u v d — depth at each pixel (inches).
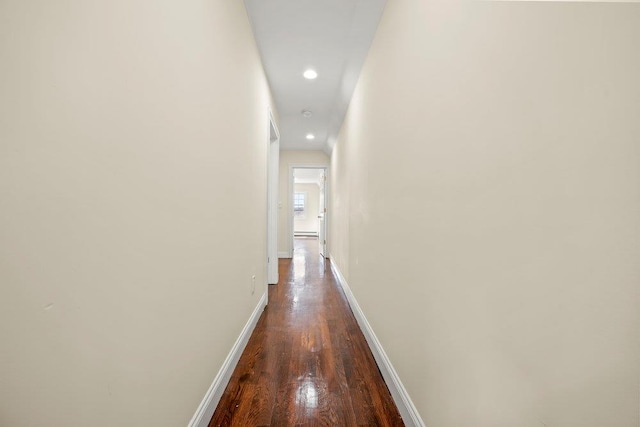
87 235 22.5
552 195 19.9
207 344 47.4
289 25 76.1
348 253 116.5
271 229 140.9
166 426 34.1
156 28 31.5
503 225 24.8
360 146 92.7
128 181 27.0
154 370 31.5
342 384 59.6
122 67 26.0
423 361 41.7
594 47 17.2
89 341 22.7
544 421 20.6
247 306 77.3
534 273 21.5
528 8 22.1
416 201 45.2
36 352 18.9
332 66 96.4
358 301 94.6
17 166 17.7
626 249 15.6
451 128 34.1
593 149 17.2
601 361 16.9
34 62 18.6
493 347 26.1
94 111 23.0
